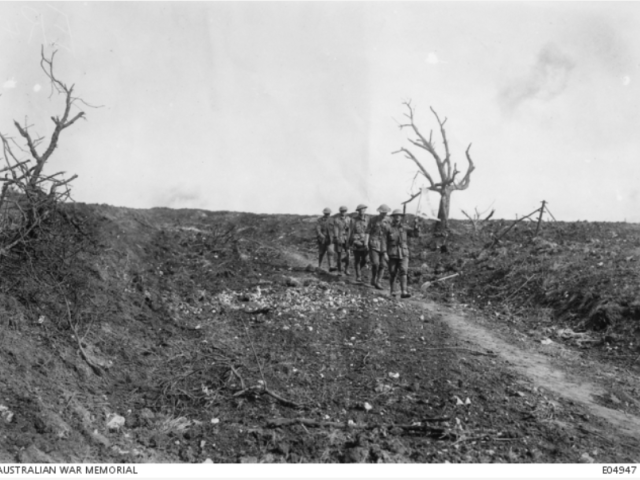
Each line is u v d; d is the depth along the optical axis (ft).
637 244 46.03
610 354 30.27
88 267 32.86
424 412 22.77
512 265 44.96
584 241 50.26
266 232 69.46
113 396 23.03
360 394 24.41
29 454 17.57
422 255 55.16
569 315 35.40
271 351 28.91
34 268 27.61
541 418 22.56
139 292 34.27
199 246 50.52
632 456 19.81
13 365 21.65
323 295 39.70
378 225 43.21
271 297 38.78
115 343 27.09
